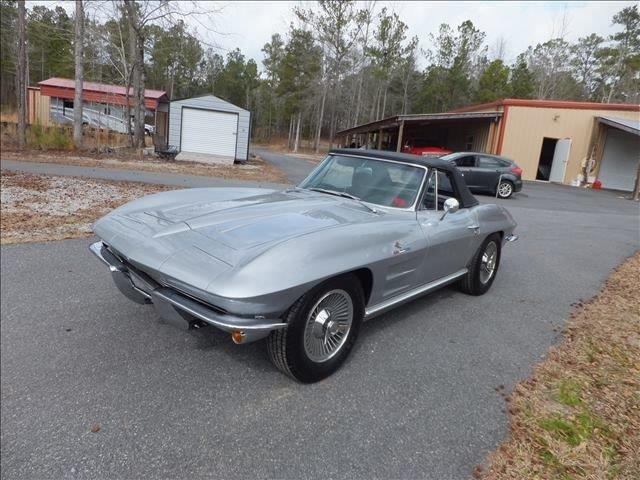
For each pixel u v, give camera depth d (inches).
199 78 2886.3
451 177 154.6
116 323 133.0
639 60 1947.6
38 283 159.8
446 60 1952.5
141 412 93.0
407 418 95.3
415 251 124.0
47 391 99.0
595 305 175.9
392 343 130.7
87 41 883.4
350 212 125.2
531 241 301.3
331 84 1700.3
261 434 87.8
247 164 812.6
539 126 838.5
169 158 712.4
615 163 839.7
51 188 354.0
